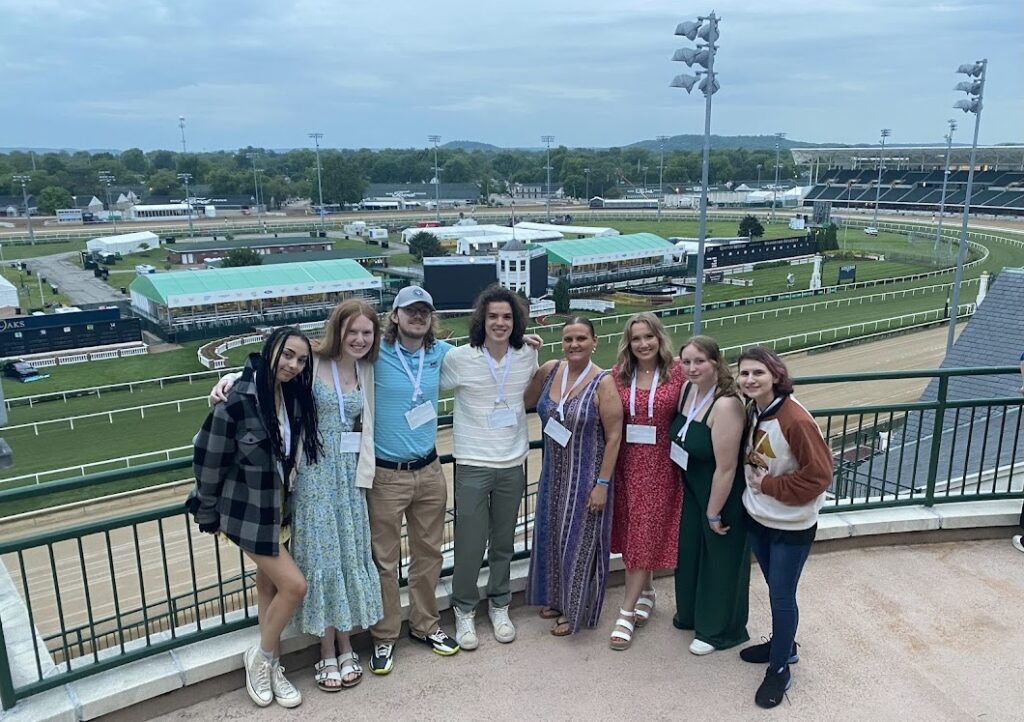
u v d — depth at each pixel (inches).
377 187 5846.5
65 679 142.9
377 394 151.4
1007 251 2581.2
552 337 1448.1
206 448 133.0
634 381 164.2
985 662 158.7
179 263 2684.5
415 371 152.3
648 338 159.6
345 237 3592.5
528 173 6535.4
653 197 5772.6
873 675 154.9
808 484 140.2
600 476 161.0
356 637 167.8
